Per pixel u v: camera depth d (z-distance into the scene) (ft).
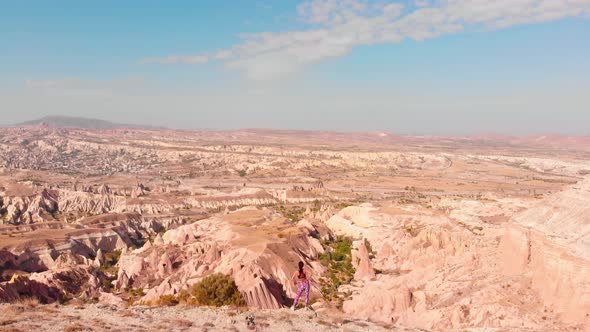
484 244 253.24
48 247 400.88
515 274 183.42
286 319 89.66
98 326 79.77
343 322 91.66
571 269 151.53
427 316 184.03
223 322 85.81
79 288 286.05
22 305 89.71
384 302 207.92
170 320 85.25
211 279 158.40
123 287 305.94
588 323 138.31
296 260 313.32
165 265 322.55
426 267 244.42
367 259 303.48
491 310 165.27
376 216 442.50
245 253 301.84
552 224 173.78
